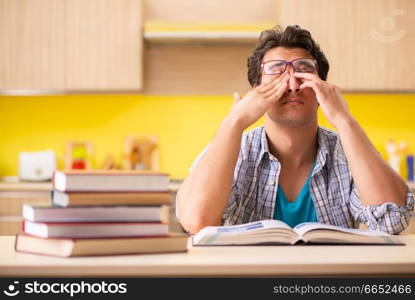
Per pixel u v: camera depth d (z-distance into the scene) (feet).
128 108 15.80
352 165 6.23
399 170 15.16
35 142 15.76
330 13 14.49
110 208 4.43
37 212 4.39
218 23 14.66
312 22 14.49
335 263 3.95
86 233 4.35
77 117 15.80
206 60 15.72
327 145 6.94
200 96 15.80
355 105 15.84
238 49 15.72
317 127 7.00
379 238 5.12
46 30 14.49
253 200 6.86
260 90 6.23
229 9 15.66
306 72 6.56
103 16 14.52
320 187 6.81
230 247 4.86
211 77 15.70
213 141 6.19
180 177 15.72
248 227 5.17
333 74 14.51
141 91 15.56
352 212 6.70
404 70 14.53
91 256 4.25
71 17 14.52
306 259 4.12
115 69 14.55
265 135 6.88
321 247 4.88
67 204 4.36
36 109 15.78
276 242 5.03
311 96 6.45
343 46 14.52
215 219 6.02
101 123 15.80
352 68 14.52
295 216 6.82
